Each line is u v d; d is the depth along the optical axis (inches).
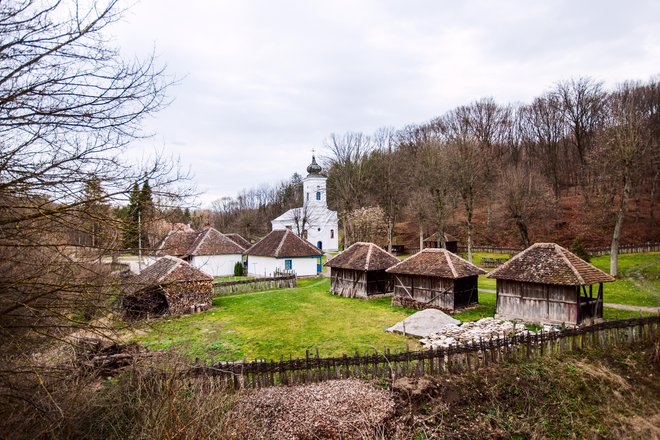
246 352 747.4
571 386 613.0
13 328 292.0
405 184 2576.3
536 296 888.3
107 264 401.1
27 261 312.2
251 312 1083.3
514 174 2164.1
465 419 521.0
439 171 1959.9
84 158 287.6
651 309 994.1
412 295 1105.4
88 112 282.8
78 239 335.3
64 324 317.4
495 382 586.2
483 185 2096.5
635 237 2094.0
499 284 952.9
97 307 329.1
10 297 289.4
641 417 576.4
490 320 872.3
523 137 3201.3
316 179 2645.2
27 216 277.7
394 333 841.5
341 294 1320.1
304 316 1023.0
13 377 319.3
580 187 2655.0
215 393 426.0
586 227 2279.8
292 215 2755.9
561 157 2992.1
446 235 2370.8
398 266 1146.0
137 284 360.5
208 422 369.7
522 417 546.9
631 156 1472.7
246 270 2048.5
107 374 442.9
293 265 1786.4
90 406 365.4
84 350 408.8
